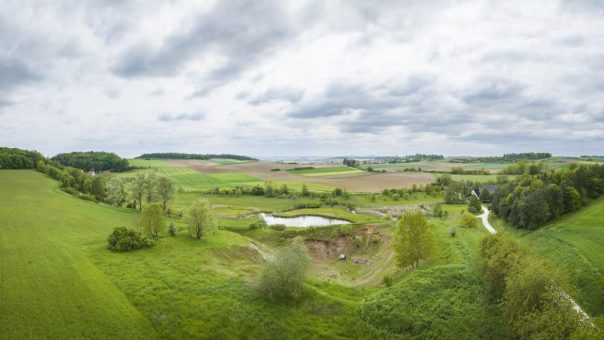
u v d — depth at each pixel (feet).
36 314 114.01
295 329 131.03
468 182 605.73
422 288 152.66
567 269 176.24
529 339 115.34
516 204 334.85
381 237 303.48
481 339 124.36
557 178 399.65
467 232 252.83
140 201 336.08
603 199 338.54
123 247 184.96
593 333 98.78
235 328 128.06
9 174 448.65
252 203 500.33
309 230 320.50
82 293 129.39
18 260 149.79
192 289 146.41
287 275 148.25
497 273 144.36
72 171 495.41
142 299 133.59
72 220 242.58
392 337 129.29
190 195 537.65
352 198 533.55
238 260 208.64
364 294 160.97
